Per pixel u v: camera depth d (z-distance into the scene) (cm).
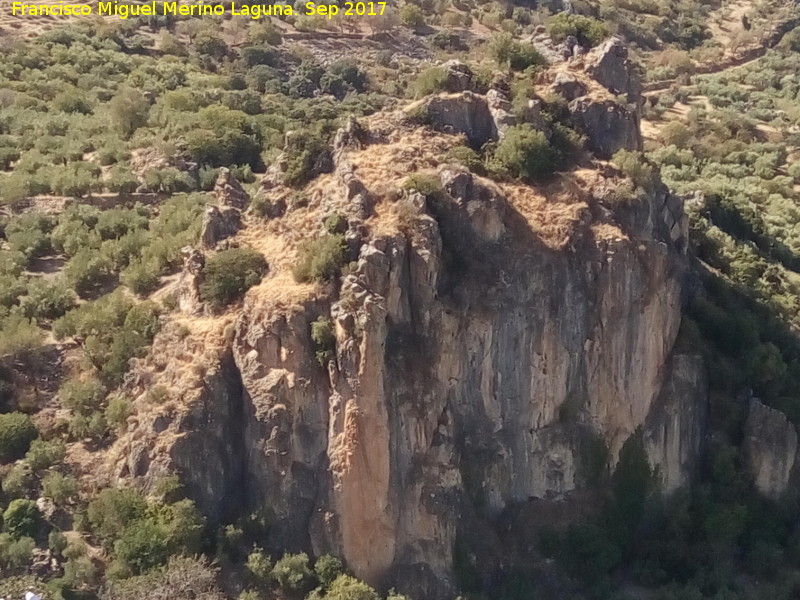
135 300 6266
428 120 6069
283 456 5172
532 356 5547
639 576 5544
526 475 5575
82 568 4944
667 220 6278
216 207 6012
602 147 6247
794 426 6162
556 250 5575
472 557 5316
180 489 5153
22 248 7156
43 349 6138
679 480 5888
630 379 5747
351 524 5044
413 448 5272
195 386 5322
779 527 5906
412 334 5341
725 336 6456
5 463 5531
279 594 4978
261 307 5341
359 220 5428
